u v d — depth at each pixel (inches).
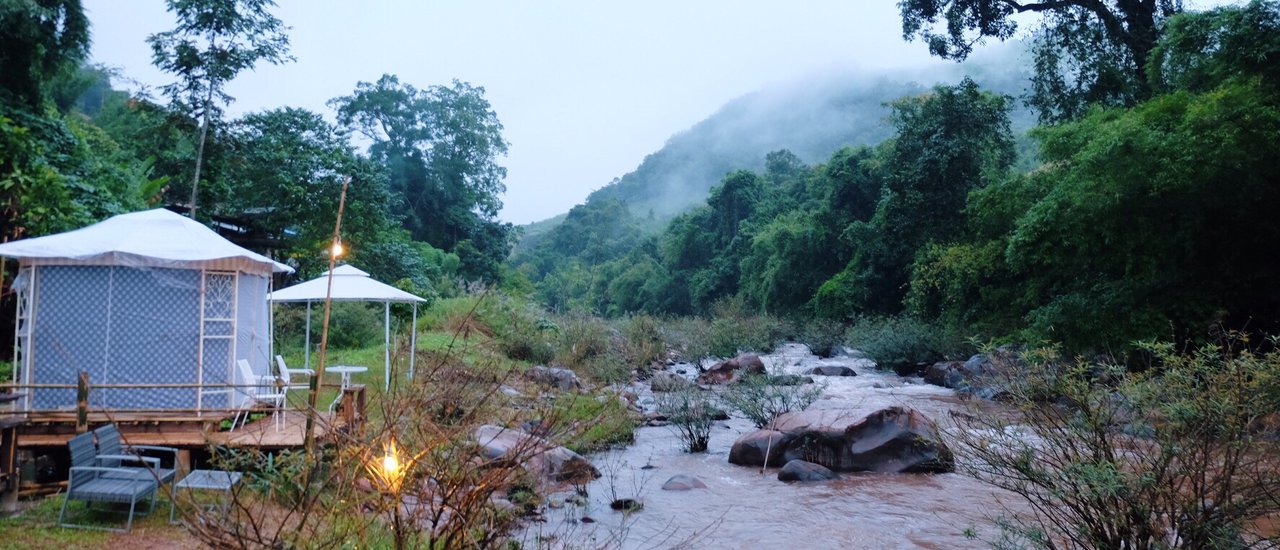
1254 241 606.5
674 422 519.2
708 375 871.1
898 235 1491.1
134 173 861.2
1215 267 630.5
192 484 242.2
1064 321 677.9
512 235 2455.7
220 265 377.1
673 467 438.6
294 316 828.6
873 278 1592.0
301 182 1004.6
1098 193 620.4
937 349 1003.3
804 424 444.5
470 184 2282.2
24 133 565.0
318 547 154.9
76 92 1331.2
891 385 856.9
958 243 1137.4
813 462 428.5
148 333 362.0
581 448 435.5
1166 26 684.1
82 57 774.5
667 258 3154.5
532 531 276.7
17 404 347.3
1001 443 205.2
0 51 700.0
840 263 1973.4
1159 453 181.0
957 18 1120.8
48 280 356.5
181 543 230.5
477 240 2277.3
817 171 2625.5
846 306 1594.5
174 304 367.2
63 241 354.3
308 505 162.2
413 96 2266.2
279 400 365.7
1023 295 922.1
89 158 731.4
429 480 165.8
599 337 987.9
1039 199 846.5
